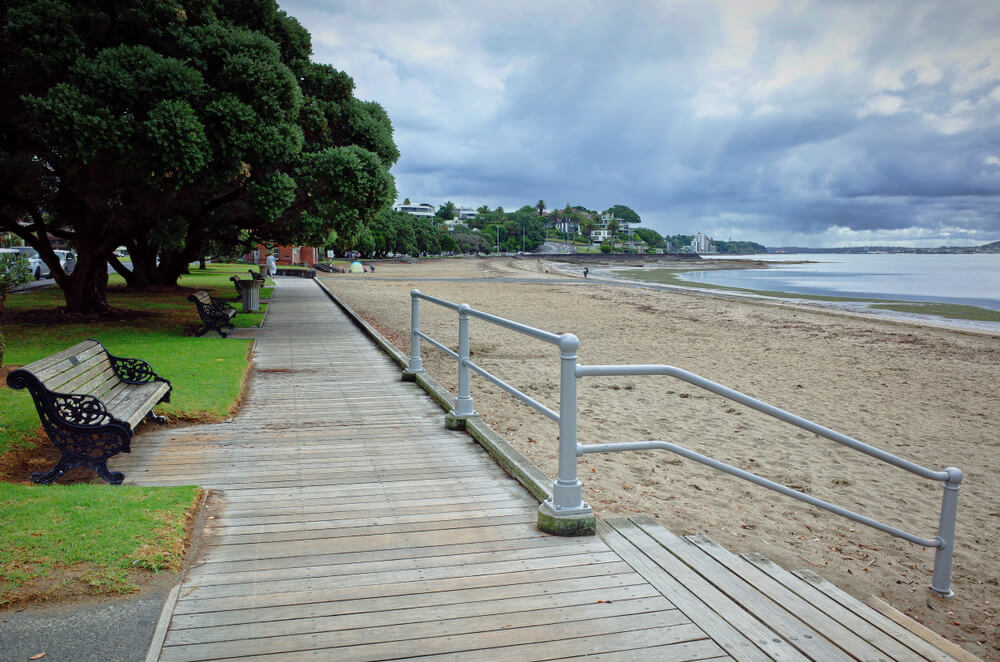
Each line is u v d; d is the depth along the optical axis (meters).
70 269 29.05
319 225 15.77
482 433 5.56
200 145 11.49
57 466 4.37
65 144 10.62
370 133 16.78
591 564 3.32
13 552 3.12
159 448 5.38
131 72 11.16
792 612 2.84
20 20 10.69
